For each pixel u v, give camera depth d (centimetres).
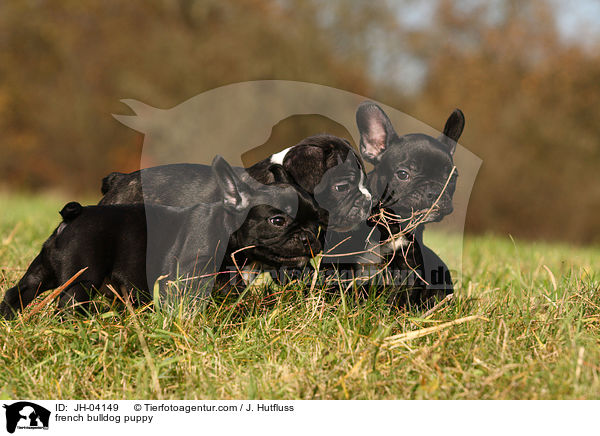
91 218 704
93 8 4338
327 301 707
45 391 529
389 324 644
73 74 4328
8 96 4272
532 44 3869
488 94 3612
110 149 4278
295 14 3488
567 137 3591
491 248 1475
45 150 4338
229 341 620
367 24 3588
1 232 1232
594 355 550
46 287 698
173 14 4306
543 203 3506
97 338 596
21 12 4294
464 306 708
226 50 3700
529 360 559
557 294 718
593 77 3775
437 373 535
